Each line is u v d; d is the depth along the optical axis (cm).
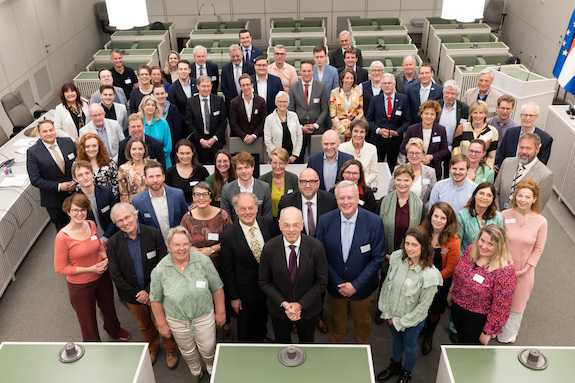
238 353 309
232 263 355
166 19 1319
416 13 1301
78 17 1132
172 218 403
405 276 330
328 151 430
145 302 363
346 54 668
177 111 578
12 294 496
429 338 405
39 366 304
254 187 407
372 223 349
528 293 388
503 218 378
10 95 712
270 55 962
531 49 1053
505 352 309
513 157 455
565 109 656
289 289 335
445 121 546
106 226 438
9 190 538
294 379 289
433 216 349
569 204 601
